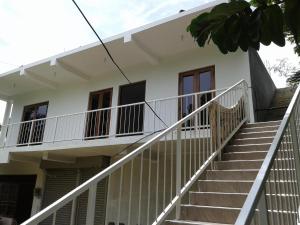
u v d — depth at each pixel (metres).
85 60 9.47
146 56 8.68
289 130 2.90
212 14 2.02
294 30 1.90
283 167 2.53
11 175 11.47
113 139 7.53
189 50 8.60
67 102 10.72
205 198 3.85
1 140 12.12
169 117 8.29
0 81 11.31
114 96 9.64
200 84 8.21
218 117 5.04
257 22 1.97
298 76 7.29
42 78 10.73
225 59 7.95
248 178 4.09
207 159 4.52
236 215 3.36
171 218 3.68
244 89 6.84
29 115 11.82
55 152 8.70
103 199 7.97
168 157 6.59
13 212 10.72
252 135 5.62
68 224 8.61
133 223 7.04
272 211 2.14
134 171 7.41
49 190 9.79
